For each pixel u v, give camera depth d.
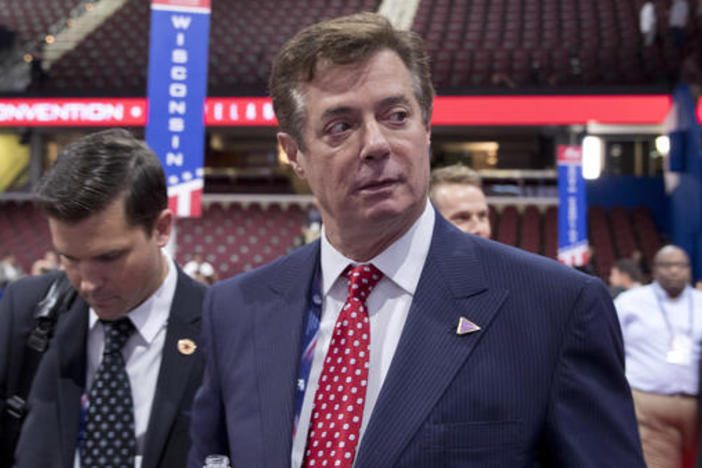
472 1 12.96
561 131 11.33
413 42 0.96
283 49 0.96
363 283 0.98
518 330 0.90
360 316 0.96
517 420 0.87
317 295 1.03
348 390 0.92
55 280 1.36
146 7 13.74
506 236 10.55
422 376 0.88
